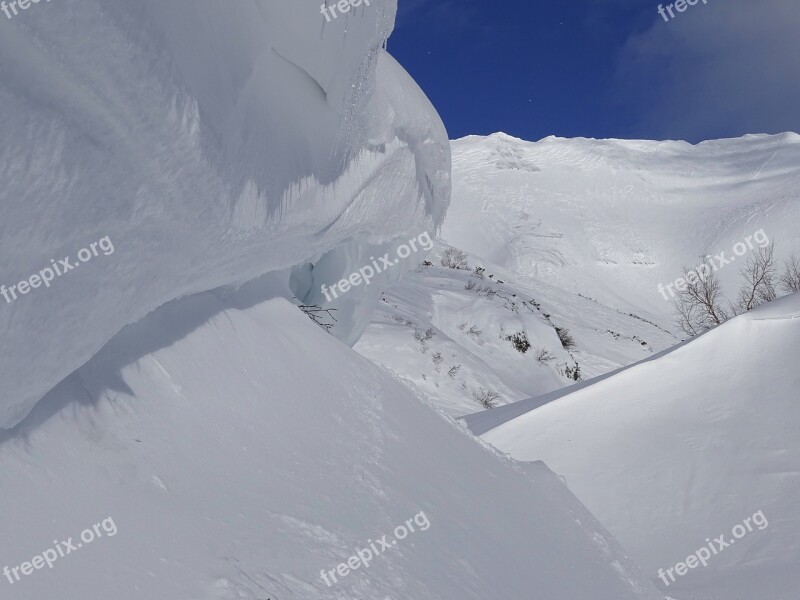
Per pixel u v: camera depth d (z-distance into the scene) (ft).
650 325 149.79
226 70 7.26
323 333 17.93
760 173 459.73
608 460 31.32
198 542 6.11
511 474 19.52
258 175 9.59
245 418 9.49
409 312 86.22
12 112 4.56
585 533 18.75
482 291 107.34
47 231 5.27
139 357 8.41
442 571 9.13
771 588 21.86
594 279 317.63
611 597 14.80
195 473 7.31
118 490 6.20
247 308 14.28
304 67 10.94
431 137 21.63
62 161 5.11
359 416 13.76
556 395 39.93
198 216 7.77
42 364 5.87
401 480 11.78
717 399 33.24
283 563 6.59
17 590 4.53
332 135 13.42
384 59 19.51
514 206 398.21
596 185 445.78
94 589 4.92
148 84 5.59
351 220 18.56
